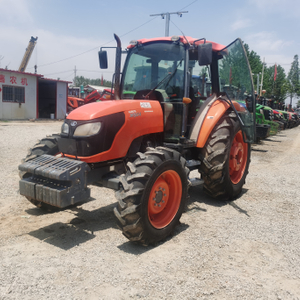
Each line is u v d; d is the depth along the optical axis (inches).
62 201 113.8
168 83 161.0
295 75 2458.2
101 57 169.3
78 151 128.1
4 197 177.3
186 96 156.1
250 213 170.4
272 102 812.0
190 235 138.1
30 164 125.4
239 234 141.0
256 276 106.2
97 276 101.0
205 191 187.3
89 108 134.3
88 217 155.0
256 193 211.9
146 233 119.6
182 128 157.4
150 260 113.7
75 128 129.2
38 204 155.9
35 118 787.4
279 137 633.0
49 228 139.3
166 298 91.4
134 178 117.3
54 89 879.1
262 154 395.5
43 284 95.1
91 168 130.3
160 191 130.6
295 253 124.7
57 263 108.0
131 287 95.9
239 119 178.2
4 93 714.2
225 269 109.7
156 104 151.2
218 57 183.5
